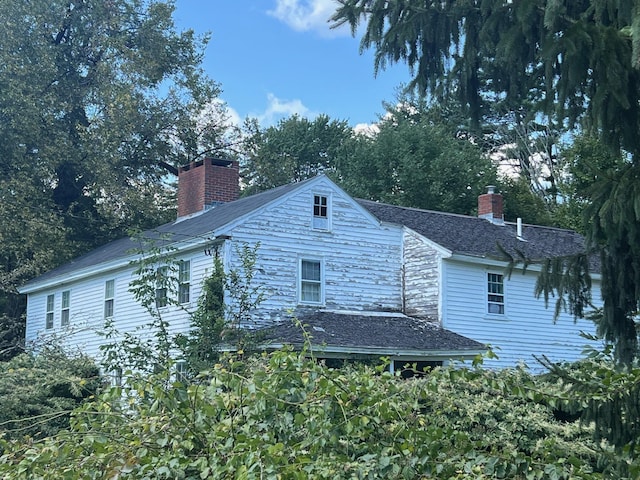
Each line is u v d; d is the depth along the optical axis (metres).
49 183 35.62
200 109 39.84
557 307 7.54
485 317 23.41
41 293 29.88
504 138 45.81
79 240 36.31
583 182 27.78
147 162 39.72
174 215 39.69
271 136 48.81
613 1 6.58
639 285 6.93
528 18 7.34
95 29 37.56
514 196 40.34
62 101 35.88
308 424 6.08
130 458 5.92
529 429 10.62
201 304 17.41
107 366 14.05
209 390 6.37
